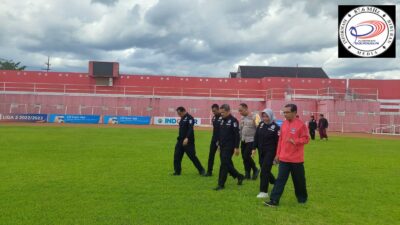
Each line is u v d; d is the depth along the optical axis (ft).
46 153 50.55
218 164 44.88
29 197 26.03
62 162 42.83
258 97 186.19
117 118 160.56
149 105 168.76
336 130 150.10
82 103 165.99
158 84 189.37
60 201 25.12
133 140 74.84
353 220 22.36
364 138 106.83
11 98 162.61
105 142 68.85
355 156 56.39
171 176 35.60
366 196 28.84
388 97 185.26
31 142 65.31
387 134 137.90
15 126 119.14
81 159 45.68
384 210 24.77
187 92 189.16
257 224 21.15
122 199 26.00
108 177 34.14
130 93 185.47
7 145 59.62
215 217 22.22
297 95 169.48
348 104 151.02
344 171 41.14
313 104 159.02
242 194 28.45
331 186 32.63
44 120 155.43
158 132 103.40
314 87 186.09
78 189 28.84
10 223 20.36
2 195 26.48
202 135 98.07
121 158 47.34
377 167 44.57
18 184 30.25
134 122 161.27
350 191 30.60
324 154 58.65
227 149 30.45
